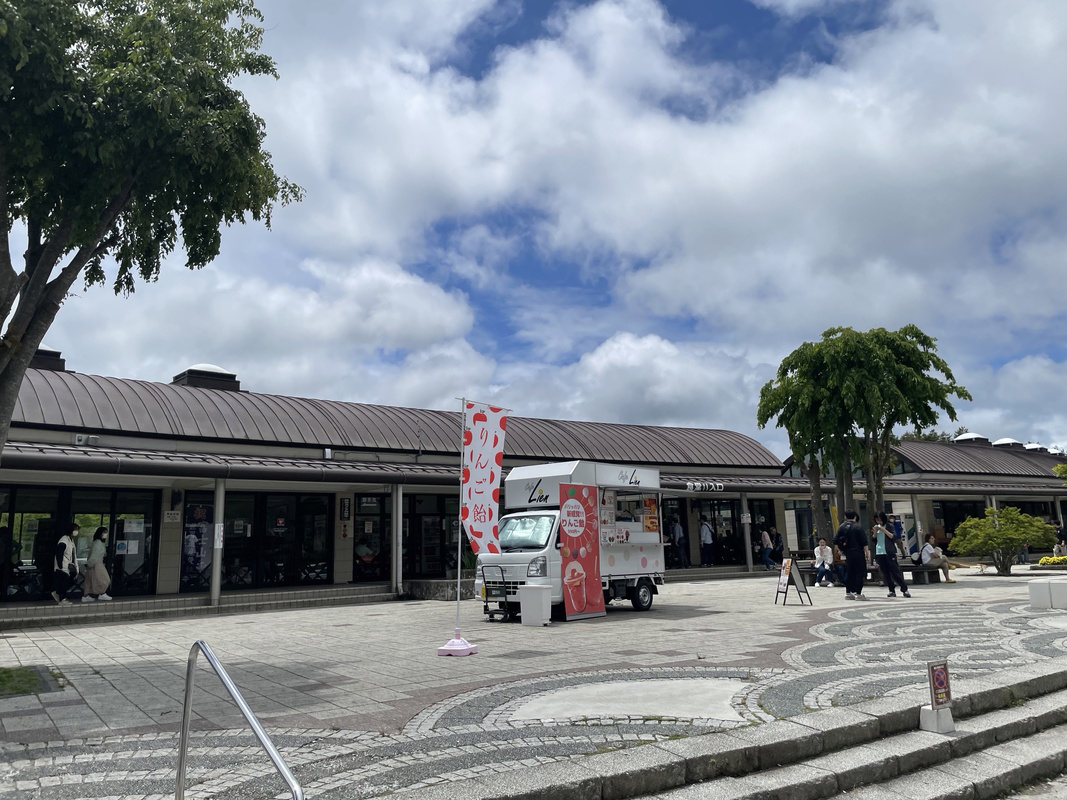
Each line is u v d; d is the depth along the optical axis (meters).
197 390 23.30
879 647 9.62
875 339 22.25
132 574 19.95
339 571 23.20
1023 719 6.11
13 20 8.12
